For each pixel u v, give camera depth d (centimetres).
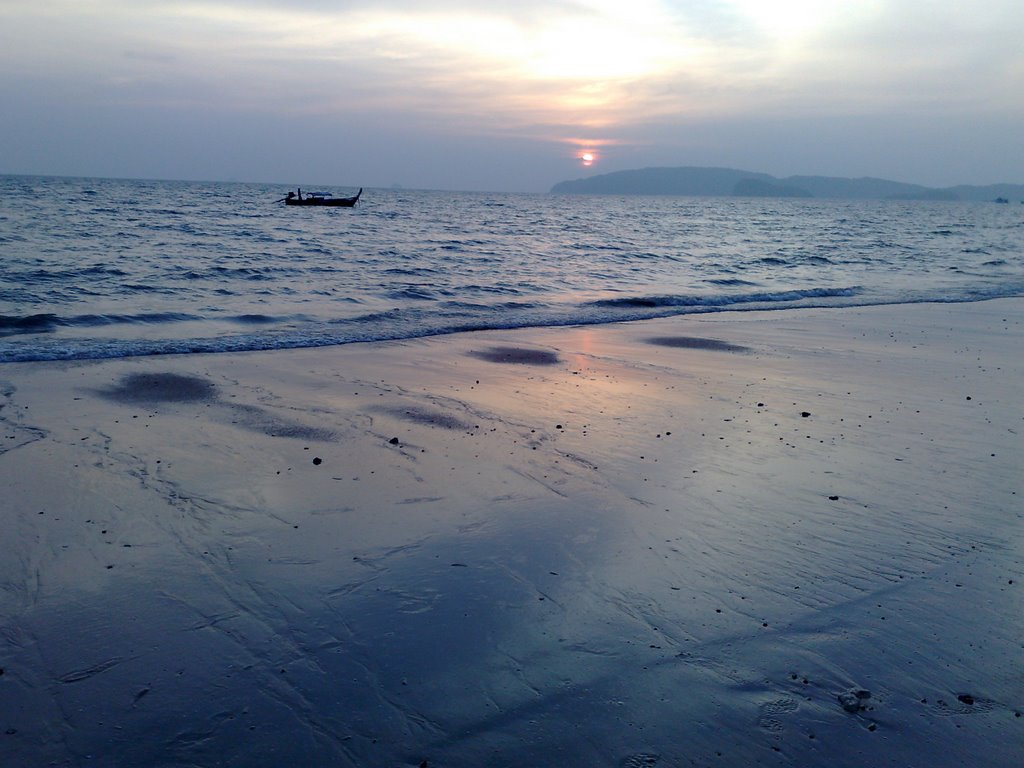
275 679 367
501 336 1315
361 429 757
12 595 434
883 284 2297
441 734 333
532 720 344
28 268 1847
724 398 916
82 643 391
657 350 1223
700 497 604
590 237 4034
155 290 1645
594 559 498
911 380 1034
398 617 423
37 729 329
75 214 4253
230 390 886
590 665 385
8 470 613
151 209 5253
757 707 356
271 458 668
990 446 750
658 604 443
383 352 1141
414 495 596
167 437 711
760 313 1684
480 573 475
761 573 482
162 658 381
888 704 359
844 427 803
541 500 594
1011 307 1831
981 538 538
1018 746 335
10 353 1012
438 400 871
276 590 448
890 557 506
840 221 7700
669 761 321
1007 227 7119
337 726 337
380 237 3494
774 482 639
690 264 2712
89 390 861
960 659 395
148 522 533
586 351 1198
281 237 3244
